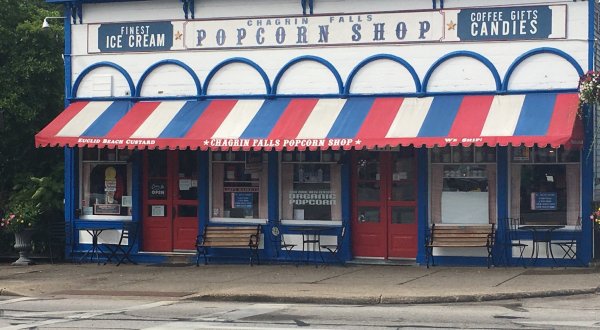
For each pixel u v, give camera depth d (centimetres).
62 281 1599
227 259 1831
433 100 1678
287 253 1788
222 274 1656
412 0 1706
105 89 1892
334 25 1753
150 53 1870
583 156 1612
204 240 1816
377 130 1609
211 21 1830
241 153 1833
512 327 1054
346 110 1697
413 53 1705
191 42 1842
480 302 1301
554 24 1628
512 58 1648
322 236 1769
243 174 1831
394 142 1570
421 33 1700
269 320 1132
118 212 1912
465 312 1196
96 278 1641
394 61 1716
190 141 1689
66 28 1923
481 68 1667
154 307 1282
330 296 1320
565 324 1073
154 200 1894
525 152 1664
